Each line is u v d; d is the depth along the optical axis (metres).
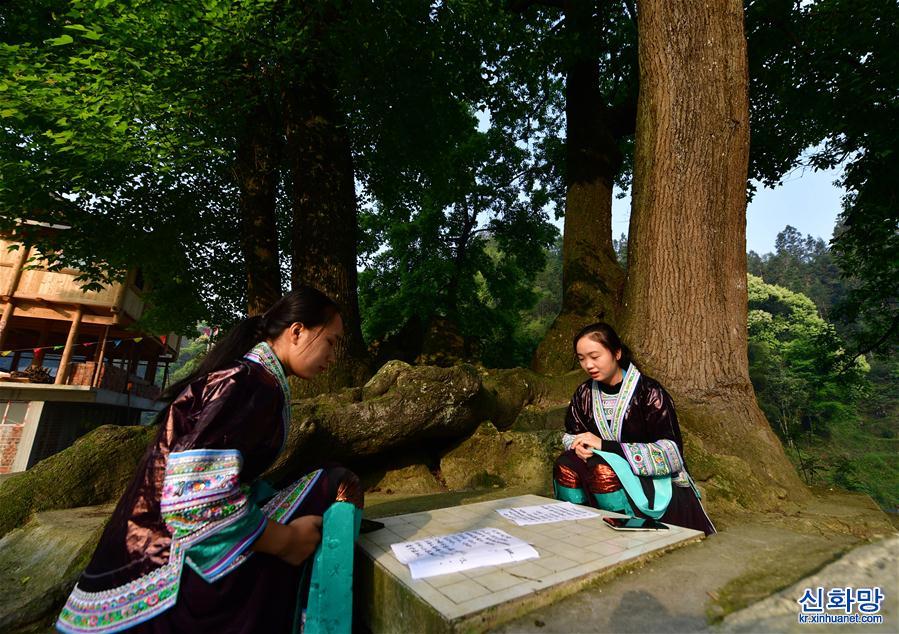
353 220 6.43
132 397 14.73
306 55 5.22
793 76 8.28
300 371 1.32
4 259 10.92
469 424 4.31
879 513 2.33
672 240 3.64
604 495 1.93
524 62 8.70
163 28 4.15
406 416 3.83
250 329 1.30
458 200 14.66
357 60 6.18
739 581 1.16
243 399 1.07
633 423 2.13
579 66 8.66
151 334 10.06
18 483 3.03
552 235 16.52
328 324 1.33
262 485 1.40
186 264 9.30
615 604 1.02
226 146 7.58
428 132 8.99
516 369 5.43
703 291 3.51
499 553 1.21
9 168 5.50
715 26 3.67
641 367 3.65
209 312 10.55
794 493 2.82
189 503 0.93
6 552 2.54
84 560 2.16
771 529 1.86
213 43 4.21
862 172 8.49
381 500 3.39
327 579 1.13
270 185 7.80
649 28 3.89
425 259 16.45
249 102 5.27
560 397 5.30
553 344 7.11
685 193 3.64
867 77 7.04
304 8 5.04
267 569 1.08
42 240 7.05
